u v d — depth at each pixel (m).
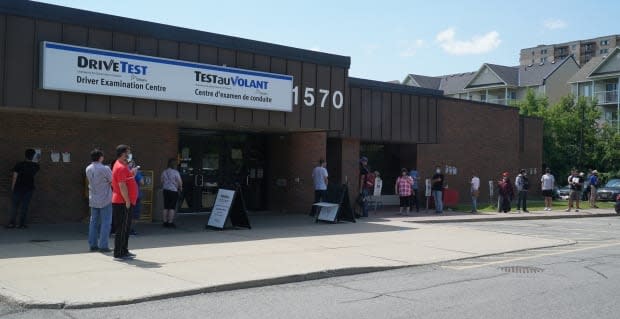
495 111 31.25
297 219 18.75
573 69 68.81
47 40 12.79
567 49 165.25
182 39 14.75
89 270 9.57
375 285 9.50
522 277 10.33
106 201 11.22
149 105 14.30
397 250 12.99
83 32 13.29
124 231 10.62
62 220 15.77
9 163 14.90
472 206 25.25
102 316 7.21
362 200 20.95
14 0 12.28
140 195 14.31
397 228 17.17
